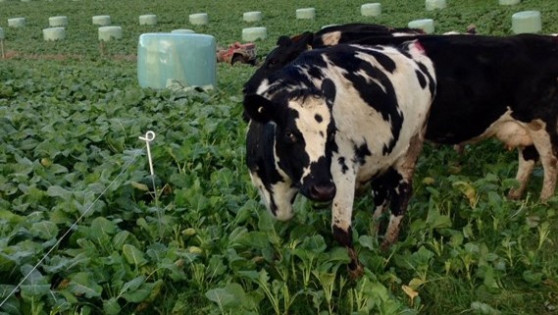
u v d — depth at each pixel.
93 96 13.69
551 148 7.70
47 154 8.70
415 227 6.80
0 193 7.51
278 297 5.66
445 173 8.67
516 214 7.37
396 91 6.53
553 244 6.92
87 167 8.38
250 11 40.22
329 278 5.68
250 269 5.95
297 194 6.35
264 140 5.89
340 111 6.04
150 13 42.50
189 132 9.73
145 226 6.60
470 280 6.17
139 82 15.32
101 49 28.81
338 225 6.06
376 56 6.59
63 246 6.48
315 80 6.05
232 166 8.64
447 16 31.66
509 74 7.40
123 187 7.29
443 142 7.79
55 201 7.24
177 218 6.85
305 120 5.48
